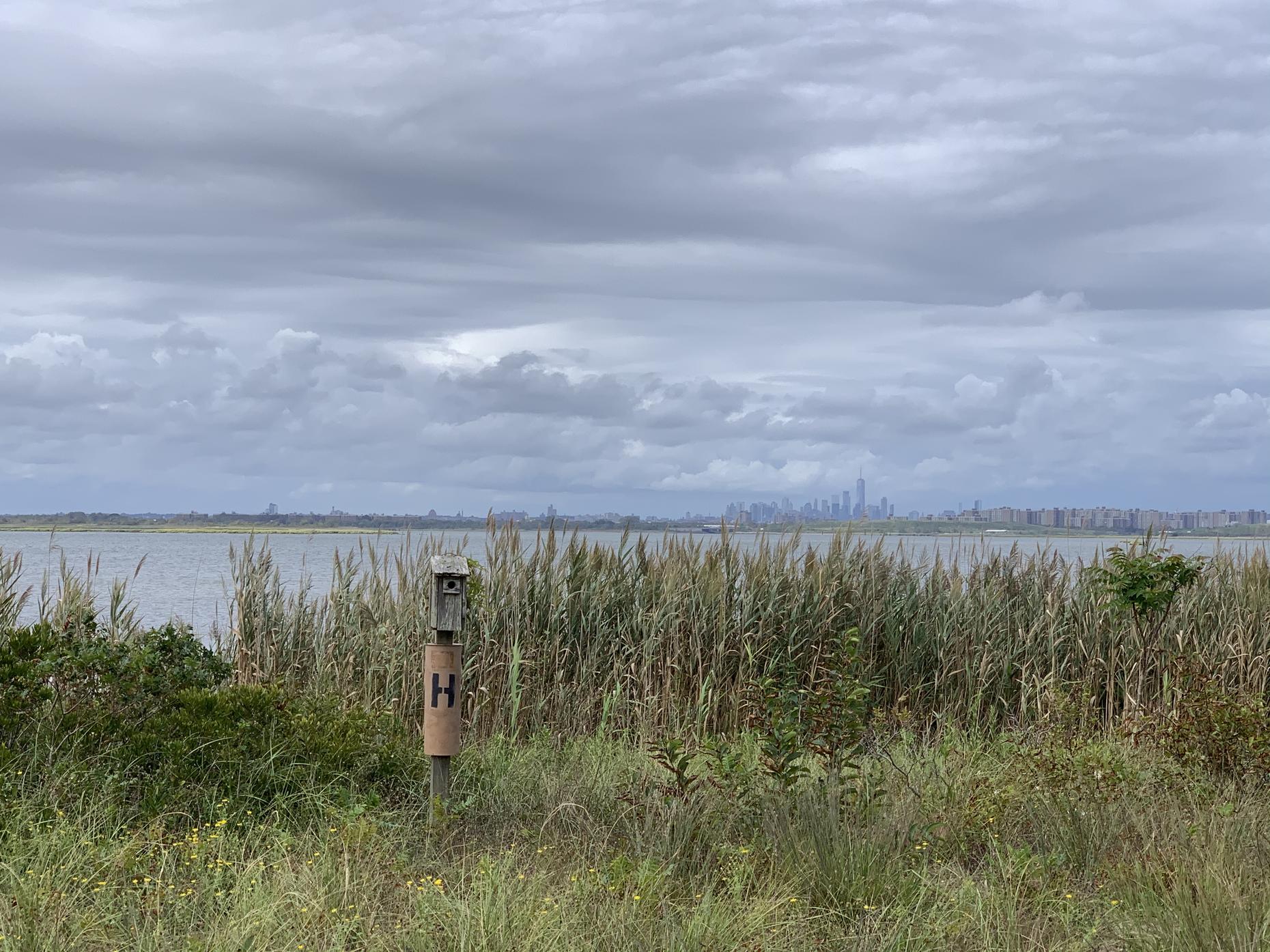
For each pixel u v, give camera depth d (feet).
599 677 39.24
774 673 40.11
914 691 41.14
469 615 38.32
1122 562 39.01
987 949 17.70
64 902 17.33
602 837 24.09
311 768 25.49
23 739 24.13
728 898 19.90
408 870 21.16
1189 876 19.77
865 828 23.30
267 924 16.99
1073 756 29.17
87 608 33.96
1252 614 42.29
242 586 38.73
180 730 25.12
